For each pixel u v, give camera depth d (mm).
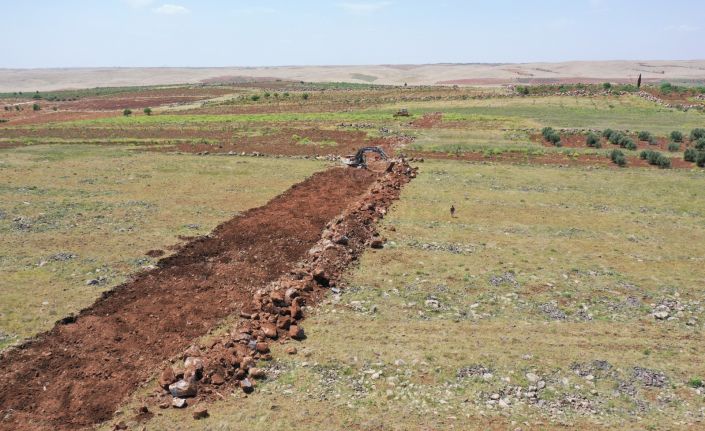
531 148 45281
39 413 12297
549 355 14750
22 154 42969
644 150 42000
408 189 32500
